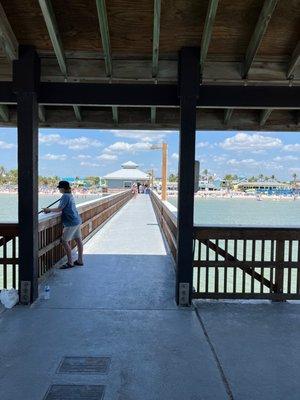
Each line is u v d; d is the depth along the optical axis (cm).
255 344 356
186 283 461
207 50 428
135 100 463
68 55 457
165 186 1566
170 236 805
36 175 463
